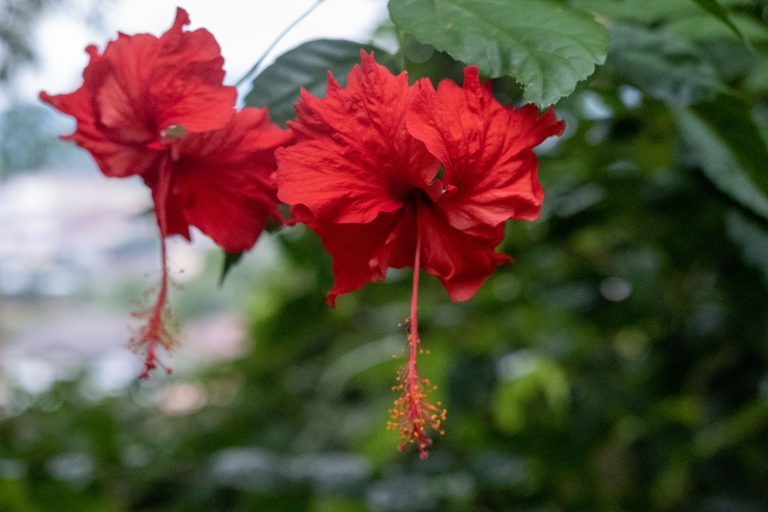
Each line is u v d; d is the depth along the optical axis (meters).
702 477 0.99
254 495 0.88
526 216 0.51
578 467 0.98
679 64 0.60
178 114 0.53
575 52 0.49
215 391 1.56
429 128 0.50
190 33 0.52
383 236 0.53
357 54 0.56
